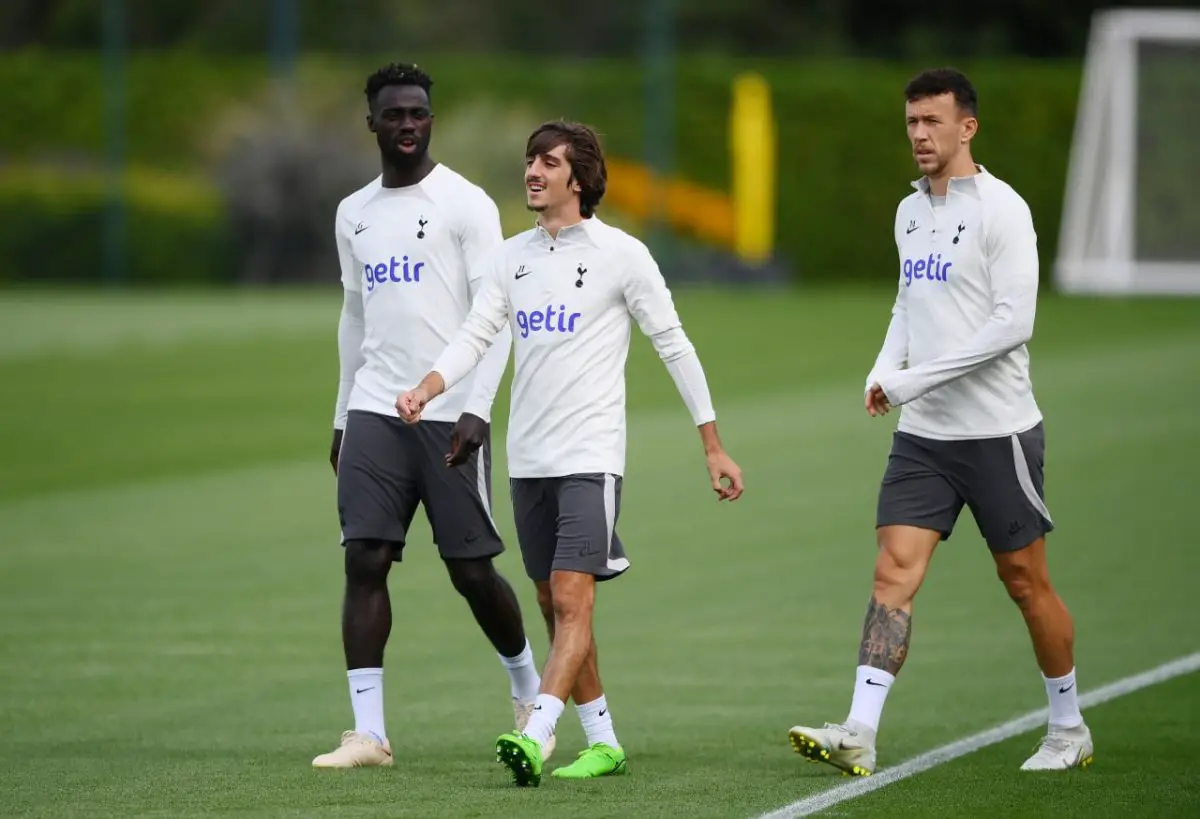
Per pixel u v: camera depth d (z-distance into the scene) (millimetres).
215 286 132125
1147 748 25188
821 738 22938
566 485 23438
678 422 66625
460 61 138875
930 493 23984
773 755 25172
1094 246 116438
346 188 130375
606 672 31734
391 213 25469
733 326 98250
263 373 80812
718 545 44594
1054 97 133250
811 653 33062
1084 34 154875
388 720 28266
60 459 59562
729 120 134625
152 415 69062
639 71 136375
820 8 159875
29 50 153500
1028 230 23469
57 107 136750
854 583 39906
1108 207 115938
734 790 22219
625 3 151750
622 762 23703
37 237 132250
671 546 44594
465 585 25688
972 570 41156
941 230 23859
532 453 23609
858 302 114312
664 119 135000
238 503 51250
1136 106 116125
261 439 63594
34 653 33312
